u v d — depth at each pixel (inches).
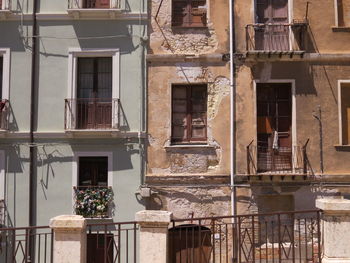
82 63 698.8
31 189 667.4
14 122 679.7
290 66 679.7
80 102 684.7
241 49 681.6
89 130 660.1
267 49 682.8
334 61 680.4
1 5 695.1
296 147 667.4
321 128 673.0
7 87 684.1
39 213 666.2
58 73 684.7
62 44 688.4
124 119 677.9
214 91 678.5
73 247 335.3
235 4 689.0
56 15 688.4
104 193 664.4
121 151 673.6
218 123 674.8
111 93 690.8
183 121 687.7
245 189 663.1
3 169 673.6
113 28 689.0
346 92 689.6
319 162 667.4
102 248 649.0
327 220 332.5
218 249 640.4
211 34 686.5
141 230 342.6
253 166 663.8
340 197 662.5
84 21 690.2
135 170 670.5
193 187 667.4
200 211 663.1
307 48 681.0
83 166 683.4
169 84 680.4
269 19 697.6
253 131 671.1
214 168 669.9
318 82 677.9
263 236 652.7
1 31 690.8
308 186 663.8
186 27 687.1
